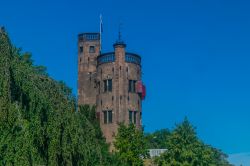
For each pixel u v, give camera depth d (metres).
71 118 31.80
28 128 29.28
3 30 31.28
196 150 80.81
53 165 29.78
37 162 28.83
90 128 34.41
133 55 111.62
